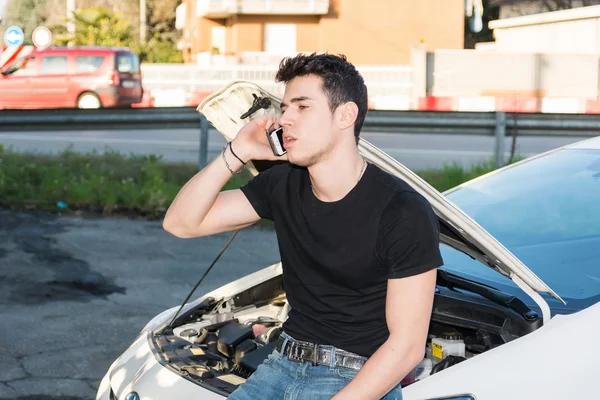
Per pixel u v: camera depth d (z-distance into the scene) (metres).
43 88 23.88
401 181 2.49
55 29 42.69
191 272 7.48
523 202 3.90
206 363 3.20
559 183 3.98
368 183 2.47
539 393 2.59
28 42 63.03
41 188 10.22
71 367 5.20
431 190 2.66
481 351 3.10
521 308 2.93
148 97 25.05
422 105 22.86
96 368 5.20
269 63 27.84
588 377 2.62
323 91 2.45
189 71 25.72
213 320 3.74
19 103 23.95
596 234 3.54
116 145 16.19
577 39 26.09
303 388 2.52
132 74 24.33
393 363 2.35
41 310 6.32
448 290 3.20
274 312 3.90
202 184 2.73
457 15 29.08
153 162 12.30
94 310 6.34
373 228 2.43
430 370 3.01
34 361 5.29
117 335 5.79
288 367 2.60
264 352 3.18
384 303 2.49
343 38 28.86
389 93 24.78
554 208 3.79
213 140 17.09
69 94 23.91
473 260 3.57
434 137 18.31
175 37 52.72
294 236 2.58
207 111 2.92
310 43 29.08
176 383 2.98
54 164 12.02
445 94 24.52
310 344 2.57
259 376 2.64
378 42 28.95
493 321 2.98
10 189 10.29
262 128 2.76
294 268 2.61
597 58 24.05
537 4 30.89
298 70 2.47
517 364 2.67
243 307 3.87
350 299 2.51
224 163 2.73
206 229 2.79
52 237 8.61
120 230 8.99
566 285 3.21
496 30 30.27
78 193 9.94
